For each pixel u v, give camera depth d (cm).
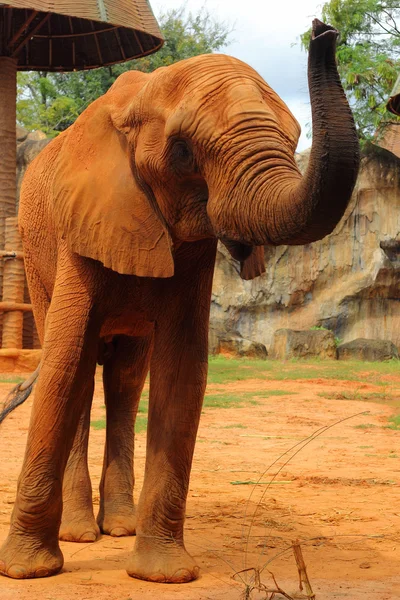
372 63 3375
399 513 730
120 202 464
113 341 644
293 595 450
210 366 2577
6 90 2312
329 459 1082
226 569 525
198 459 1056
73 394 496
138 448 1141
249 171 366
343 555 571
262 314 3353
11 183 2300
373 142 3331
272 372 2481
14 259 2097
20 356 2067
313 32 300
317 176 308
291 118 403
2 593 452
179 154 416
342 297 3291
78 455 625
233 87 394
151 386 517
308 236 337
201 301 511
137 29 2328
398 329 3306
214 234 429
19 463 967
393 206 3272
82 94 4638
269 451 1142
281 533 642
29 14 2389
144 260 457
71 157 495
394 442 1255
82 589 464
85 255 475
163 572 487
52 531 501
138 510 508
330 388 2100
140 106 443
